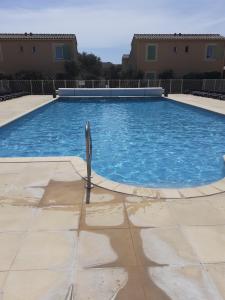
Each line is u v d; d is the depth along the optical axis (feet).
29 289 7.98
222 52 101.91
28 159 19.80
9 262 9.11
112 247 9.89
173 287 8.06
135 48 104.17
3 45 96.78
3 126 34.19
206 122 45.50
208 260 9.21
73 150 30.63
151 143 32.94
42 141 34.37
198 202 13.39
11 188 15.06
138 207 12.89
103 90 77.00
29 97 76.02
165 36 104.53
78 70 99.09
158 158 27.37
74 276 8.48
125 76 103.86
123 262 9.11
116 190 14.67
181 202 13.39
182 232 10.85
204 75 98.07
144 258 9.30
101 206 13.00
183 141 33.76
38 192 14.55
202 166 25.02
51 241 10.25
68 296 7.74
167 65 102.06
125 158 27.37
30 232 10.84
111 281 8.29
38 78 94.32
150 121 46.93
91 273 8.61
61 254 9.51
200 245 10.02
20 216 12.07
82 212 12.42
